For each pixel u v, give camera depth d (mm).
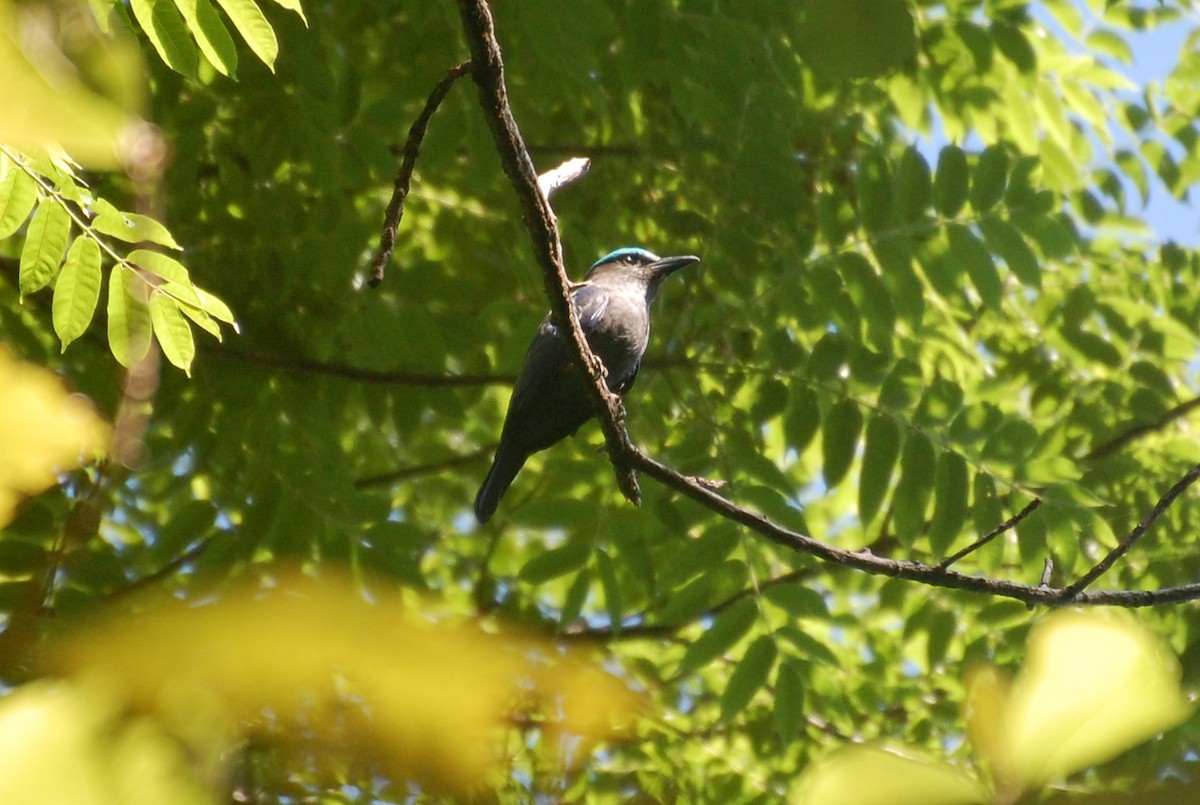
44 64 976
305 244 11281
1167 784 1053
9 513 1047
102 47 1021
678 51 11016
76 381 9844
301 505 9883
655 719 10555
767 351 11945
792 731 10195
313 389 11289
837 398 11461
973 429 10969
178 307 6621
